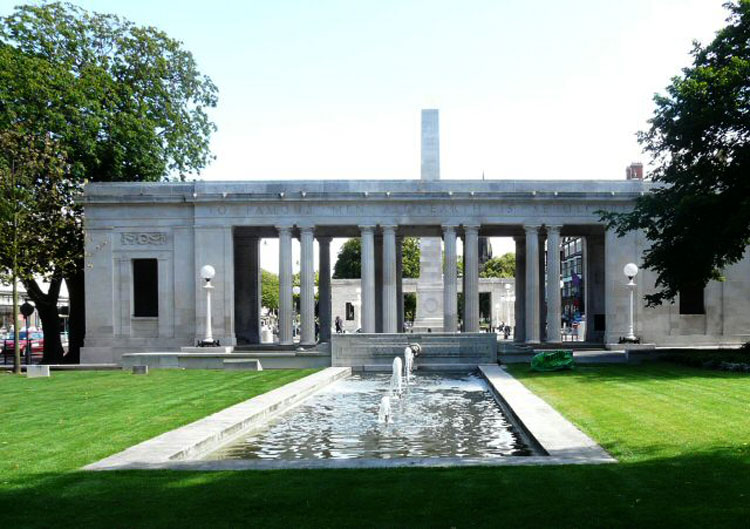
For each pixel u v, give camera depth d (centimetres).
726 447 1747
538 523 1180
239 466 1638
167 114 6412
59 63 5578
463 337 4778
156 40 6391
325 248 6844
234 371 4425
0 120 5006
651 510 1234
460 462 1653
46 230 4791
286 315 5994
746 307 6059
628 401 2625
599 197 5947
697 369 3872
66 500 1361
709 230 4091
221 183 6031
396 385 3653
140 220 6062
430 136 7006
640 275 6000
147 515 1253
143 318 6056
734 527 1138
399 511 1253
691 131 4200
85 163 5812
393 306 6003
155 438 2000
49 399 3002
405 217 6009
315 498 1343
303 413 2797
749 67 3916
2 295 10381
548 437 1947
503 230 6681
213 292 5984
